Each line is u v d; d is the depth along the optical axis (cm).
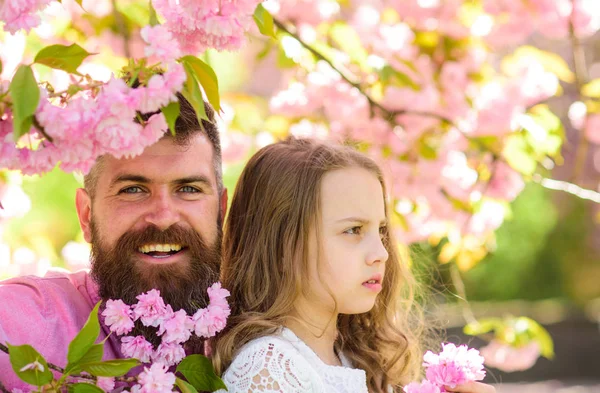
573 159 1257
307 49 418
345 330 283
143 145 185
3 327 232
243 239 269
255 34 423
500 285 1184
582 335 1079
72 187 605
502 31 522
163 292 242
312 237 252
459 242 511
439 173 484
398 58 435
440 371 244
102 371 187
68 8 447
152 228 241
